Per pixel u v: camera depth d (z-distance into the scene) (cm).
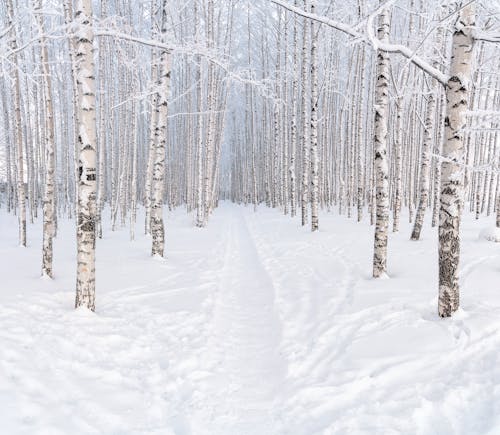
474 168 476
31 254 1129
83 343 507
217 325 620
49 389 383
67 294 704
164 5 1052
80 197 612
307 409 380
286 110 2481
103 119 1565
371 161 2119
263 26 2783
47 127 820
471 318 507
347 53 2494
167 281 867
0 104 2634
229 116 4475
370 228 1452
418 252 972
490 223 1512
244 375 462
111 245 1329
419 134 2272
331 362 468
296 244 1290
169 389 428
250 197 4359
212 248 1308
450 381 390
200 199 1886
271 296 774
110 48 1853
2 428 309
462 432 320
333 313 620
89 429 336
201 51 912
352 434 330
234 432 353
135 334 563
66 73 2186
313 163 1466
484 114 475
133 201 1495
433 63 1121
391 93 1738
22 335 489
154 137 1586
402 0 1412
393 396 380
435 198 1456
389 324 539
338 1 1136
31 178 1966
